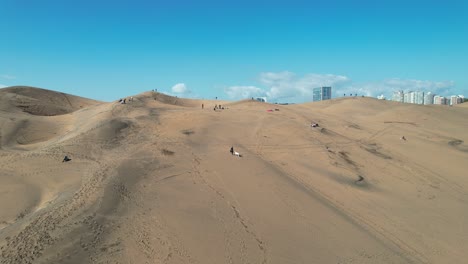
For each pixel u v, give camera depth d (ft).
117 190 76.74
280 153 119.34
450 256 65.98
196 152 110.73
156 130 135.95
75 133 134.62
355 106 264.31
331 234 67.87
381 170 115.55
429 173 117.08
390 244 67.87
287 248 60.90
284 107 231.09
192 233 62.18
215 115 170.71
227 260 55.47
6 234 58.90
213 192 80.94
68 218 63.16
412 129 187.93
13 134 143.33
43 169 96.78
